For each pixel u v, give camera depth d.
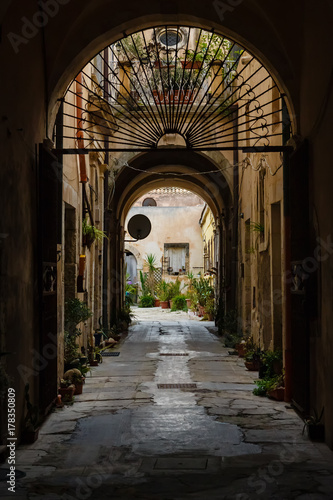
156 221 35.81
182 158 18.06
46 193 6.55
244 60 12.90
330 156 5.52
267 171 10.14
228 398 8.05
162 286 33.28
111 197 15.28
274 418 6.87
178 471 4.96
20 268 5.64
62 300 8.47
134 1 7.44
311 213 6.31
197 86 14.55
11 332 5.27
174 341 15.66
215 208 21.55
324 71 5.69
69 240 9.87
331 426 5.57
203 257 34.69
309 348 6.41
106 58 13.37
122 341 15.68
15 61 5.35
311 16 6.04
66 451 5.56
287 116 8.00
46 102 7.02
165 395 8.27
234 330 14.74
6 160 5.07
